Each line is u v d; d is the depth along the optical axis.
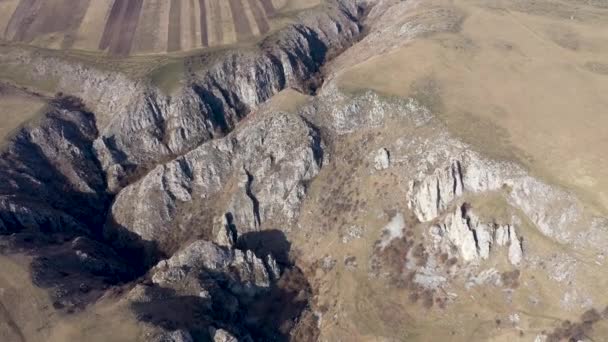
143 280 121.19
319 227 133.75
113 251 137.25
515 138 123.06
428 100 135.25
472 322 109.75
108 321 104.44
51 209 136.75
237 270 125.62
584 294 105.25
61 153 152.38
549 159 117.94
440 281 116.50
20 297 108.25
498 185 118.62
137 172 155.12
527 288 110.19
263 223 137.88
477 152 121.19
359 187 134.00
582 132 122.12
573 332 101.88
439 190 120.75
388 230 125.94
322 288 124.25
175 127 158.12
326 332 115.81
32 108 158.25
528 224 114.62
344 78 147.50
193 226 140.50
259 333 117.38
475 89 136.62
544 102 130.62
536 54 146.12
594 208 109.62
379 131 137.88
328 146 142.50
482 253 114.75
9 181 137.12
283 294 124.38
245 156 144.38
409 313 114.62
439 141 127.06
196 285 116.44
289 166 139.25
